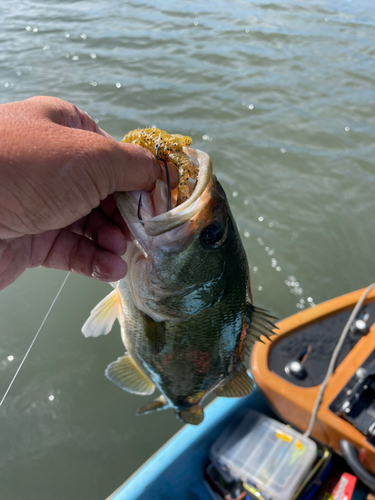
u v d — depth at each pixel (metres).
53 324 0.62
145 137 0.21
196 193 0.20
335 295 0.71
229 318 0.25
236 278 0.25
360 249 0.78
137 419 0.54
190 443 0.41
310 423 0.40
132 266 0.25
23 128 0.16
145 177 0.20
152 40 1.50
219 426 0.43
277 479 0.37
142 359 0.28
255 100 1.18
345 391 0.42
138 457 0.51
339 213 0.85
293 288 0.72
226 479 0.39
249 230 0.81
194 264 0.23
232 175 0.93
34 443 0.52
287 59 1.43
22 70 1.26
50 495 0.47
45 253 0.25
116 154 0.18
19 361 0.58
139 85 1.21
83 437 0.52
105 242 0.24
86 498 0.48
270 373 0.44
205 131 1.05
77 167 0.16
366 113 1.16
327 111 1.16
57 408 0.55
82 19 1.68
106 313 0.29
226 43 1.51
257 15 1.82
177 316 0.25
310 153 1.00
